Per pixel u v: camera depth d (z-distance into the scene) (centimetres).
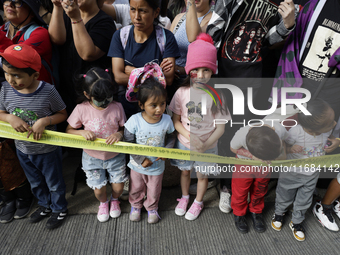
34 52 156
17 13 188
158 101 163
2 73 205
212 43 179
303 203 191
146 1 163
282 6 174
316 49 178
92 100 169
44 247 187
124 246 190
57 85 223
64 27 200
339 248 193
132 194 204
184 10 254
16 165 201
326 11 173
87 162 188
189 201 236
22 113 167
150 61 189
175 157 180
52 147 186
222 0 189
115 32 193
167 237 199
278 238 201
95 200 233
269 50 228
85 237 196
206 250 189
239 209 204
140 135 179
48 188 205
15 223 206
